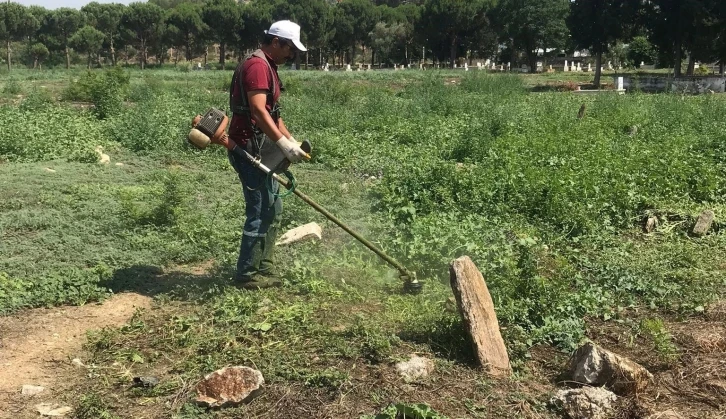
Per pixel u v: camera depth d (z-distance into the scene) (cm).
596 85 4138
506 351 454
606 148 1166
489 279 563
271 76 538
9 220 752
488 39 6781
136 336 485
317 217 786
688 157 1069
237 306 520
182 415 386
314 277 589
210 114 539
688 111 1728
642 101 2091
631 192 872
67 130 1373
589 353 432
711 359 468
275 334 483
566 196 847
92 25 7269
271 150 544
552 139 1253
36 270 614
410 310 526
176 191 789
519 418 391
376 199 890
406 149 1297
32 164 1130
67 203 845
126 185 988
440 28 6575
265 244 567
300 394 406
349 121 1678
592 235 762
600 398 396
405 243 649
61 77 3597
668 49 4219
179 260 661
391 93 2822
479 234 696
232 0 7500
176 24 6956
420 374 428
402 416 377
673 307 566
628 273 626
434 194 879
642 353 483
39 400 405
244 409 392
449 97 2227
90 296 552
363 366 438
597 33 4047
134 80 3316
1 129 1256
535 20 5300
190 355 454
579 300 548
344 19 7362
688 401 417
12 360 450
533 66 5597
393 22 7550
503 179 911
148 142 1310
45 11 7194
